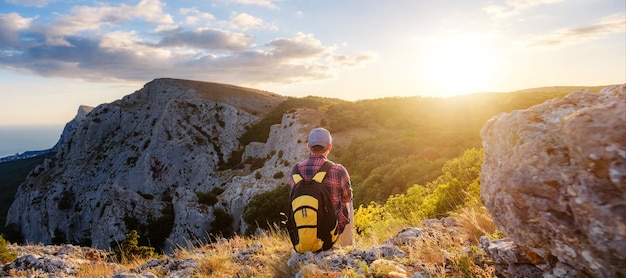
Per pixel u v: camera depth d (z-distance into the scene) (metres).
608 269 1.73
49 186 96.38
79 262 6.39
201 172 78.06
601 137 1.62
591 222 1.69
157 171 80.31
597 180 1.66
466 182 6.98
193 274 4.57
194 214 43.53
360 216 8.04
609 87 2.10
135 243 8.16
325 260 3.67
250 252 5.21
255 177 51.22
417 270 3.14
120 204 49.50
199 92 125.81
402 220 6.54
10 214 104.62
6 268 5.96
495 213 2.44
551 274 2.19
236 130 89.25
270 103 134.50
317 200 3.78
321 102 105.38
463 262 2.93
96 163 100.25
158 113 108.69
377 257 3.57
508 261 2.67
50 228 86.88
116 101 129.25
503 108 47.38
